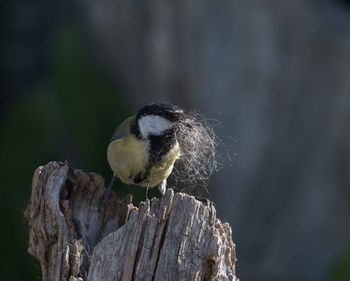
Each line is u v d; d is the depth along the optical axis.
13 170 15.69
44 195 5.54
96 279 5.24
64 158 15.72
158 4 14.71
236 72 14.20
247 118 14.17
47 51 17.17
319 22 13.96
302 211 14.34
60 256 5.44
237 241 14.45
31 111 16.00
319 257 14.34
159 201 5.25
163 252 5.19
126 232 5.23
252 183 14.27
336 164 14.18
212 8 14.24
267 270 14.45
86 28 15.90
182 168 6.68
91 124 15.61
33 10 17.36
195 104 14.40
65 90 15.77
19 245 14.86
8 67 17.72
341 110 14.02
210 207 5.27
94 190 5.70
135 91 15.30
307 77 14.06
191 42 14.47
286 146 14.19
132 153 6.53
